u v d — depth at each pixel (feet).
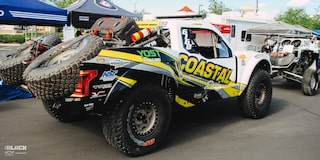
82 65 11.30
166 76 14.06
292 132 17.40
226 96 17.72
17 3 26.78
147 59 13.19
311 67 32.24
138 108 13.24
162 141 14.51
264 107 20.18
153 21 16.11
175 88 14.93
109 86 12.12
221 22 49.34
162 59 13.78
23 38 110.52
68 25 36.32
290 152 14.35
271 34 35.47
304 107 24.20
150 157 13.53
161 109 13.96
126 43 14.28
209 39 17.07
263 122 19.36
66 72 11.37
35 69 12.35
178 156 13.70
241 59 18.53
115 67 12.17
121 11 40.86
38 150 14.05
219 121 19.30
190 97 15.76
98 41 12.34
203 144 15.24
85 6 37.86
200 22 16.52
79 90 11.58
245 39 50.47
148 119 13.74
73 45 13.17
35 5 28.04
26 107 21.83
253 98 19.25
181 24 15.42
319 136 16.75
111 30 14.39
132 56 12.77
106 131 12.86
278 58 30.96
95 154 13.71
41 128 17.11
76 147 14.48
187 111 21.67
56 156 13.42
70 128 17.16
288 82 37.81
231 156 13.79
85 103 11.71
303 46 32.17
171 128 17.74
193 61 15.53
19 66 14.82
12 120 18.58
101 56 11.91
